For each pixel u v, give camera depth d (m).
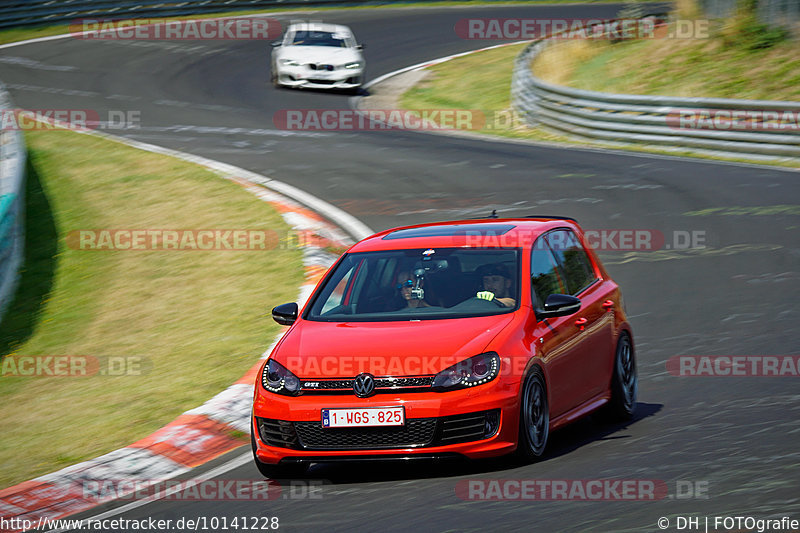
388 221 56.28
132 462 26.95
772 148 69.50
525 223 28.83
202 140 83.88
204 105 101.50
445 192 63.28
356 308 26.22
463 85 112.19
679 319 37.47
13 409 34.66
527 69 97.19
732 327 35.59
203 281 47.53
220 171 71.19
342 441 23.06
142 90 109.69
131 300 46.44
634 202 58.00
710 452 23.06
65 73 119.56
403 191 64.06
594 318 27.28
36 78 116.69
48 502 25.02
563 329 25.66
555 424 24.88
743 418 25.81
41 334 43.97
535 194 61.47
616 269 45.72
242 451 27.91
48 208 64.31
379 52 133.88
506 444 22.92
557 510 19.83
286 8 163.88
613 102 81.25
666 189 60.91
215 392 32.50
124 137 85.62
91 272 51.66
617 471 22.27
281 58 108.19
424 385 22.80
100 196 66.00
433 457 22.66
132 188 67.19
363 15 162.00
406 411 22.62
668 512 19.05
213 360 36.22
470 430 22.73
